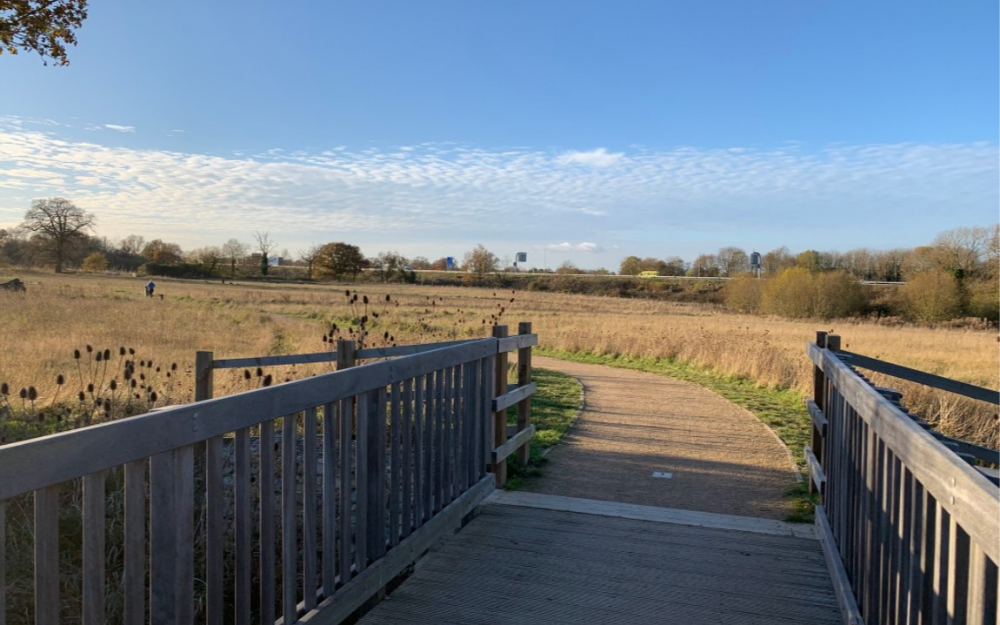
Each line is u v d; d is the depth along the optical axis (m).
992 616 1.64
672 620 3.59
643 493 6.05
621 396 11.65
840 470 4.07
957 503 1.82
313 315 27.66
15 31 7.72
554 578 4.09
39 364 10.91
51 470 1.88
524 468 6.69
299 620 3.03
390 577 3.82
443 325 21.58
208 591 2.53
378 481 3.77
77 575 4.10
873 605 3.03
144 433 2.19
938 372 16.48
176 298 36.97
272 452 2.87
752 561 4.40
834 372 4.34
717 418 9.71
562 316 33.09
